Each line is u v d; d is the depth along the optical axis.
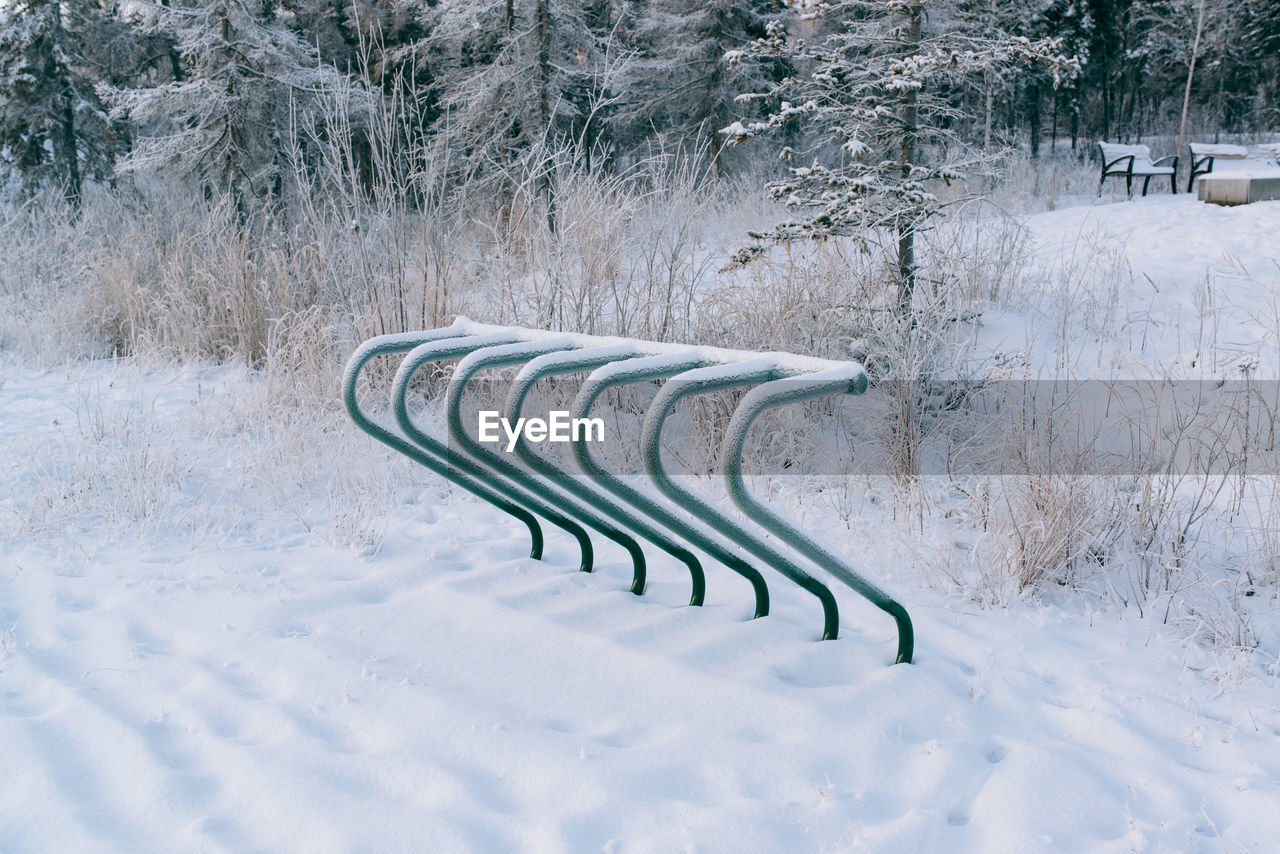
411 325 6.29
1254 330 6.13
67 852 2.01
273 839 2.05
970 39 5.73
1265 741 2.52
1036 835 2.04
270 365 6.00
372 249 6.67
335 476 4.79
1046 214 11.78
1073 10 25.28
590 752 2.34
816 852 1.99
